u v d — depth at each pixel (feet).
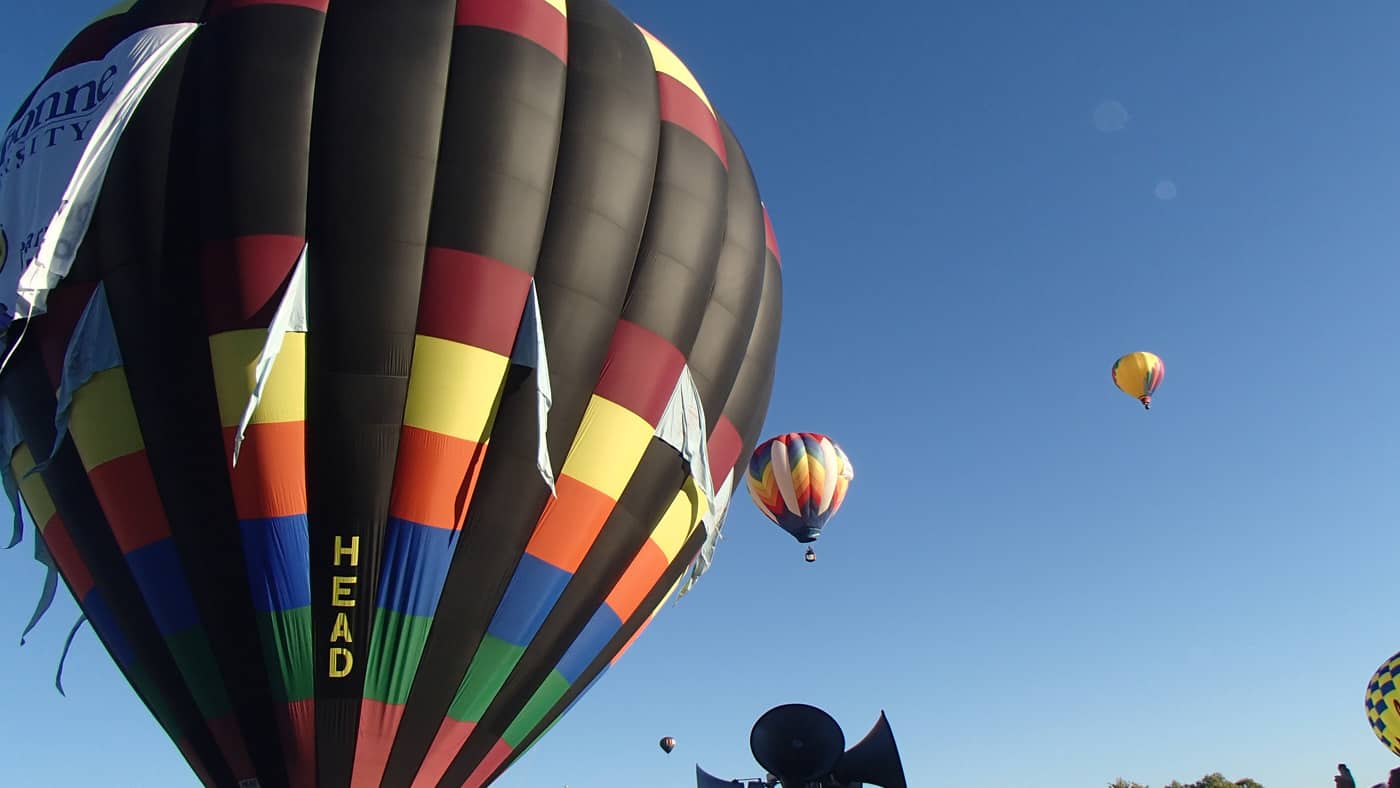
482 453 40.91
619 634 45.60
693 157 49.11
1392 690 103.30
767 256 55.52
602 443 43.60
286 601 38.24
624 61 48.85
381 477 39.65
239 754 37.63
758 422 53.98
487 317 41.37
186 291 40.11
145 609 39.24
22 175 42.68
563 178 44.55
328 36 43.91
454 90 43.70
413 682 38.93
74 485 40.81
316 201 40.98
